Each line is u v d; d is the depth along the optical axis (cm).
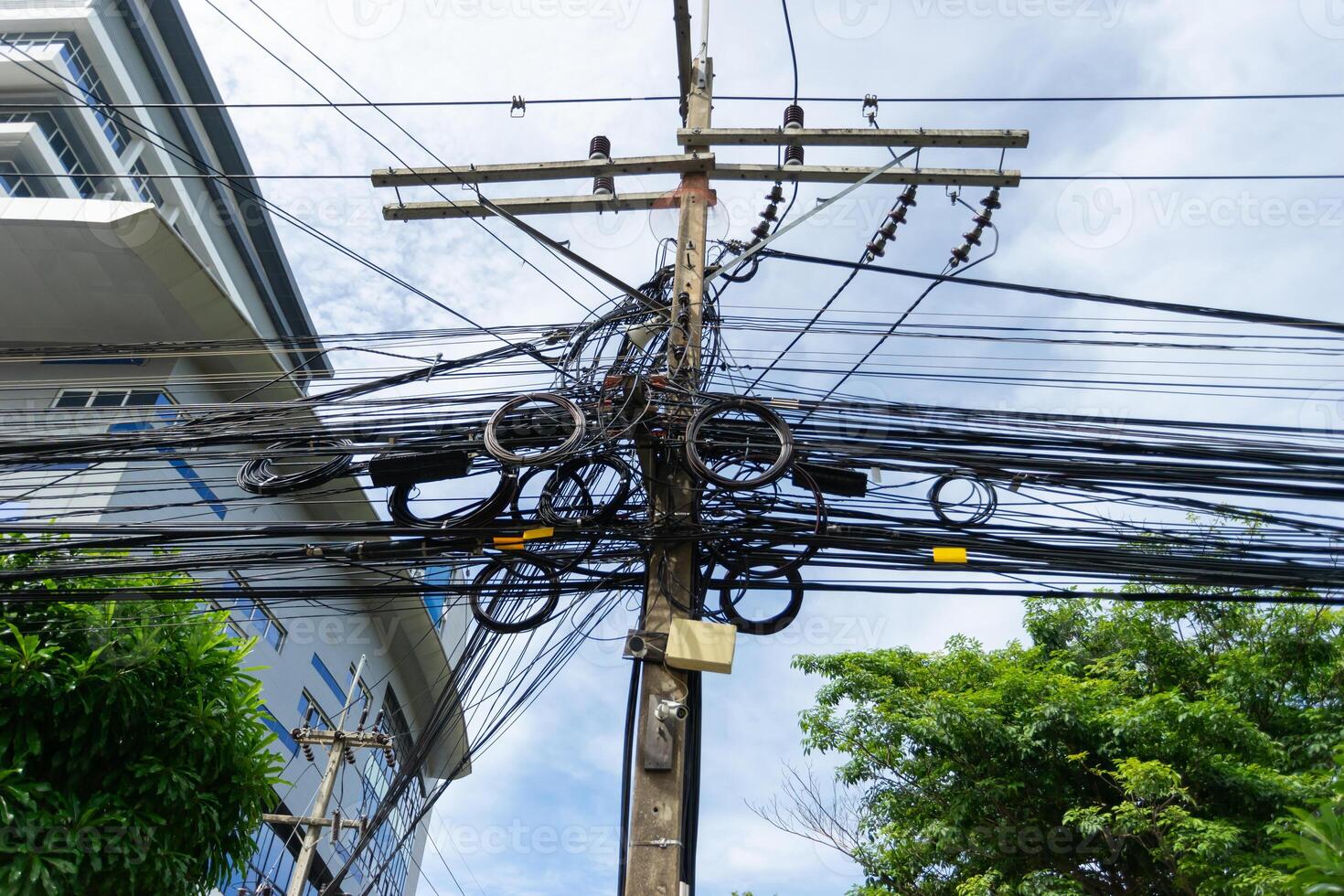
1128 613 1365
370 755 2873
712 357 830
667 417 698
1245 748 1109
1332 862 512
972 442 705
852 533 670
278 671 2311
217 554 718
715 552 689
